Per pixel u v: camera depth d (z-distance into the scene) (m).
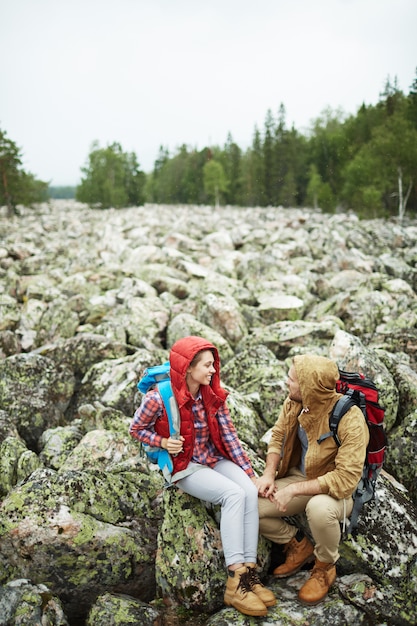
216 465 4.36
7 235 32.72
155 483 5.20
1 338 9.77
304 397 3.95
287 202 97.69
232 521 3.94
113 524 4.55
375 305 11.76
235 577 3.86
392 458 5.54
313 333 9.62
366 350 6.66
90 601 4.21
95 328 11.02
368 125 82.81
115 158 107.88
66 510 4.30
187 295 14.41
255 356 8.03
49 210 83.31
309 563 4.43
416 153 48.19
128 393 7.33
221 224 37.41
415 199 56.38
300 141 106.38
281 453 4.45
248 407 6.49
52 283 16.05
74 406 7.55
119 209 91.75
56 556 4.11
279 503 3.97
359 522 4.32
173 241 23.70
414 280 16.36
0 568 4.17
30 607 3.78
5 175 63.38
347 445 3.87
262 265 18.00
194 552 4.17
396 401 6.17
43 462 6.06
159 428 4.17
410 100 60.22
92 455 5.76
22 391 7.22
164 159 145.88
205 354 4.09
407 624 3.87
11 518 4.20
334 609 3.86
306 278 15.38
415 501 5.23
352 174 63.03
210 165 98.62
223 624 3.74
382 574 4.14
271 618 3.79
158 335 10.90
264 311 12.23
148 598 4.39
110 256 20.95
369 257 18.53
